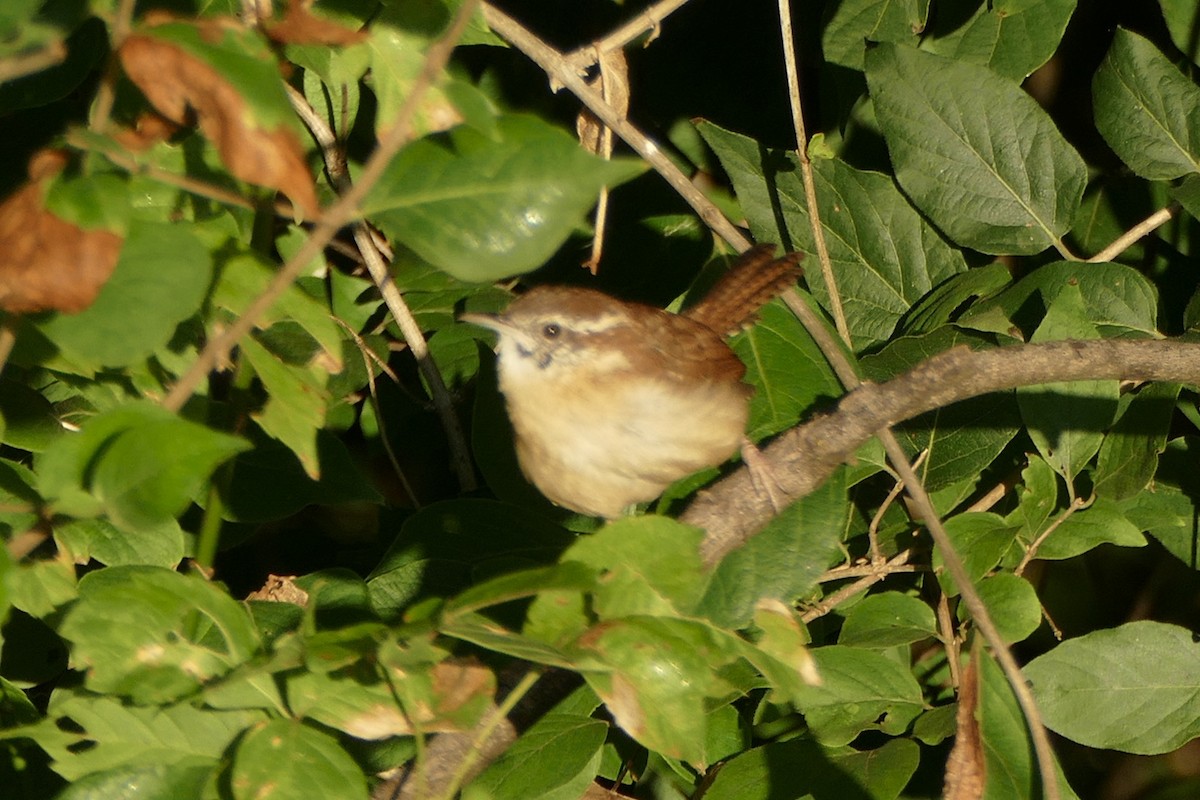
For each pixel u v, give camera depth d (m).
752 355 7.53
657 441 7.02
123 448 3.95
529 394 7.17
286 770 4.41
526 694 5.52
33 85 5.72
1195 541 7.73
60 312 4.08
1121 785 11.20
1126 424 7.15
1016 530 6.81
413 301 8.28
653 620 4.48
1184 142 7.91
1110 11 8.91
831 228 8.41
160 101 4.01
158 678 4.53
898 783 6.34
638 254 9.06
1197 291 7.91
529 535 7.01
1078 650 6.75
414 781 5.45
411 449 8.79
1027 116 7.93
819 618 7.76
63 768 4.55
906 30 8.18
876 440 7.31
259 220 5.98
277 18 5.43
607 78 7.65
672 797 7.52
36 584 5.41
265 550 9.02
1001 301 7.80
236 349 6.55
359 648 4.45
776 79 9.20
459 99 4.03
